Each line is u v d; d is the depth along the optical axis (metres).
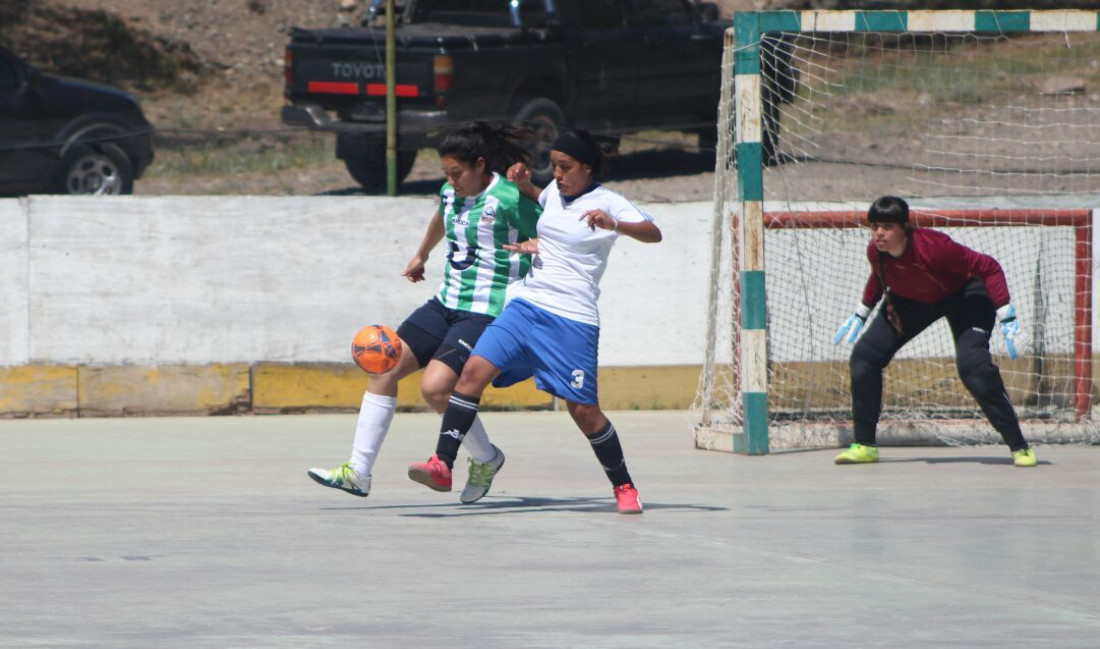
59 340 43.50
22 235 43.25
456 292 26.78
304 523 25.84
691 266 45.94
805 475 32.97
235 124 85.19
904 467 34.47
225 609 18.89
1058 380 44.72
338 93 59.06
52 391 43.25
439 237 28.00
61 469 33.19
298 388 44.38
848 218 40.34
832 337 44.12
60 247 43.47
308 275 44.62
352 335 44.91
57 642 17.09
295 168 69.12
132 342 43.91
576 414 26.36
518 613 18.73
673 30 64.56
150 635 17.45
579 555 22.78
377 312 44.91
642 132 66.88
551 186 25.98
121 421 42.72
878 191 58.94
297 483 31.14
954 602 19.48
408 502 28.52
